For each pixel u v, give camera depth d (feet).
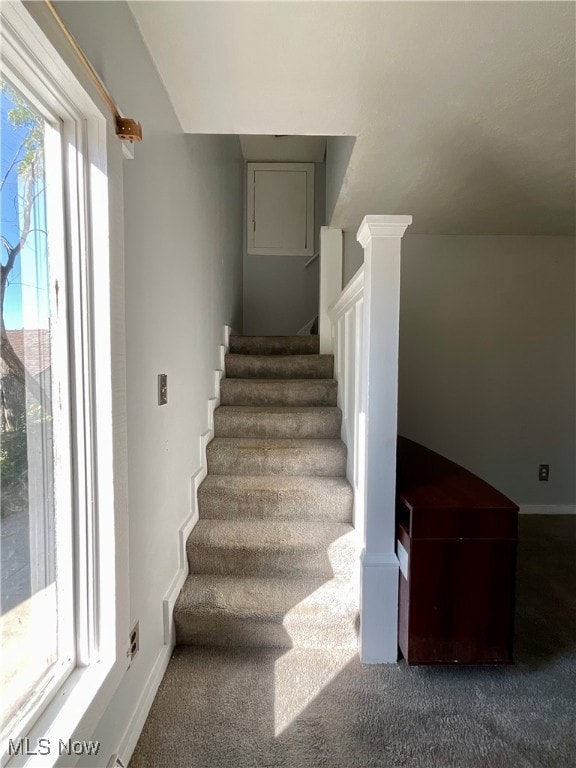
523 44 3.82
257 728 4.11
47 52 2.30
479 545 4.71
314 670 4.87
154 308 4.42
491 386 10.14
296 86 4.52
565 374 10.16
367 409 4.96
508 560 4.71
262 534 6.00
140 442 4.03
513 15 3.49
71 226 2.96
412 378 10.09
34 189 2.72
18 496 2.64
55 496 3.01
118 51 3.39
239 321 12.44
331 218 9.12
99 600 3.20
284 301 13.47
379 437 4.95
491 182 6.95
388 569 4.94
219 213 8.85
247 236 13.38
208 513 6.51
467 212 8.39
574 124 5.19
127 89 3.59
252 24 3.66
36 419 2.79
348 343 7.14
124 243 3.49
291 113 5.06
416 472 5.98
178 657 5.04
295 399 8.64
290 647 5.21
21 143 2.58
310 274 13.41
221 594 5.38
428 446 10.18
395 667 4.93
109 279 3.04
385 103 4.80
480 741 4.01
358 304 6.04
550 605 6.31
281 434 7.89
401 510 5.20
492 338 10.07
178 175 5.35
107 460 3.14
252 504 6.46
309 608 5.21
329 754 3.87
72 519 3.11
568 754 3.89
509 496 10.30
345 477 7.05
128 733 3.77
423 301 9.98
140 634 4.08
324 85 4.48
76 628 3.17
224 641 5.21
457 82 4.40
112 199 3.05
